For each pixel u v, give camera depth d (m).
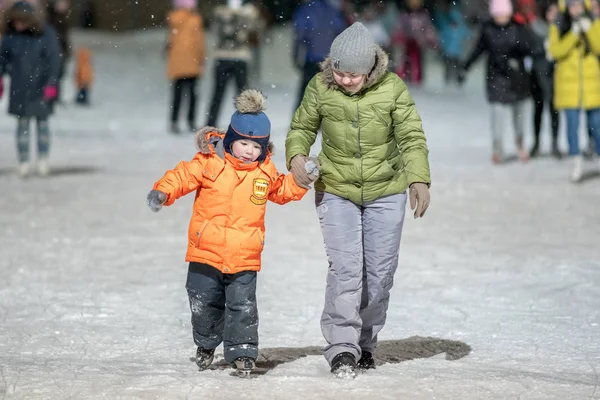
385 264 10.82
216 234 10.41
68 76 55.81
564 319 13.73
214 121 38.34
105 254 18.22
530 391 9.88
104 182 27.59
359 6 58.06
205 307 10.63
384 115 10.56
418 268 17.08
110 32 74.25
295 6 70.75
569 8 26.50
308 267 17.16
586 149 33.00
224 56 37.91
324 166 10.79
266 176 10.52
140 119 45.78
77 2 73.94
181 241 19.53
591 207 23.20
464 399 9.60
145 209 23.33
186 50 40.31
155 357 11.67
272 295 15.07
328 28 36.03
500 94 31.20
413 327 13.30
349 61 10.26
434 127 43.59
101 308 14.27
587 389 10.00
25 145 28.53
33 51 28.00
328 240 10.78
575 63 26.69
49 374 10.45
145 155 34.00
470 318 13.80
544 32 40.66
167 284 15.84
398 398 9.59
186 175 10.41
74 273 16.61
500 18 30.88
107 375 10.42
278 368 11.02
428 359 11.60
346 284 10.66
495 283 15.95
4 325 13.28
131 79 58.81
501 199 24.53
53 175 29.06
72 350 12.01
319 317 13.74
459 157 33.34
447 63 60.78
